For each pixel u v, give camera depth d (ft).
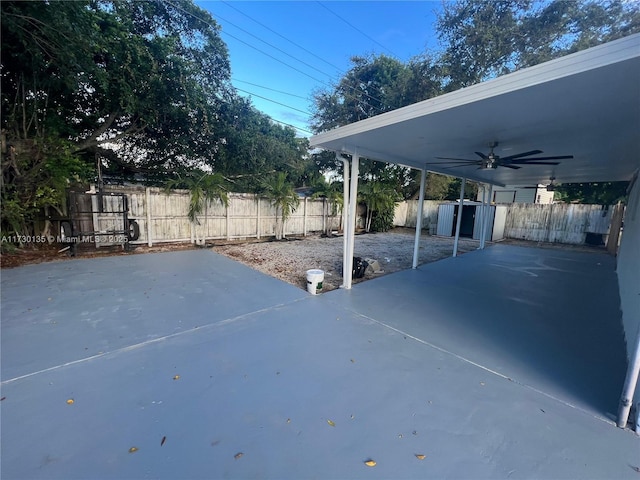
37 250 21.16
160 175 34.32
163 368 7.84
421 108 9.49
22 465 4.85
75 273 16.58
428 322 11.70
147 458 5.09
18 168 18.99
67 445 5.27
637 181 19.80
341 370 8.07
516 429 6.15
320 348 9.25
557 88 7.06
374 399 6.92
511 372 8.37
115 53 20.97
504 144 13.50
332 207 38.40
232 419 6.10
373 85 45.29
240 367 8.02
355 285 16.58
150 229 25.49
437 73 38.09
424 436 5.86
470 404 6.90
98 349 8.68
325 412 6.41
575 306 14.26
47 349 8.55
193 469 4.93
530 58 33.45
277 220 32.89
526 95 7.57
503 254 28.60
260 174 37.83
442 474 5.02
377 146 14.74
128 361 8.11
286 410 6.43
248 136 35.94
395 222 49.57
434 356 9.09
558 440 5.89
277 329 10.50
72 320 10.53
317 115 48.93
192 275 17.16
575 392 7.51
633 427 6.28
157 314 11.36
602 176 24.99
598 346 10.14
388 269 21.09
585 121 9.73
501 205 39.50
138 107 24.93
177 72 25.54
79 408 6.21
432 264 23.09
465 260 25.12
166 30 28.04
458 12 35.14
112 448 5.25
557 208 36.65
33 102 20.04
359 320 11.61
